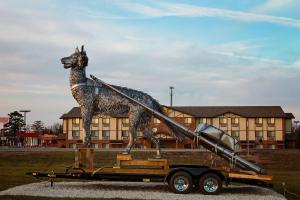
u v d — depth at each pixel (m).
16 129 93.50
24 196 13.46
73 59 15.99
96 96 16.09
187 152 45.00
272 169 35.72
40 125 119.00
